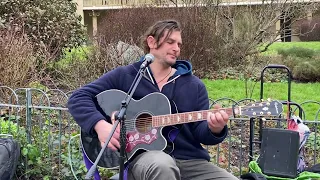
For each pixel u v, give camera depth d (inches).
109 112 136.5
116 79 140.7
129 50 328.8
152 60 129.6
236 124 224.7
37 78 305.9
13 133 184.9
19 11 376.8
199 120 132.3
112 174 173.2
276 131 142.1
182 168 133.8
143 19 405.7
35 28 365.7
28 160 178.5
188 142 136.3
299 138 142.6
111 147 125.9
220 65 457.7
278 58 474.9
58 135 189.6
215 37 450.3
